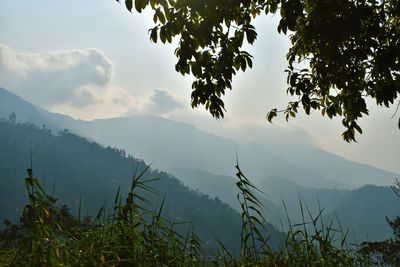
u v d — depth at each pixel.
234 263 3.10
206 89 6.16
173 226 3.13
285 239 3.28
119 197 3.00
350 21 5.76
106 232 2.98
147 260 2.92
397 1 6.35
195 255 3.11
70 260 2.71
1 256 2.69
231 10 5.73
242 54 6.02
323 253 3.31
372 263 3.67
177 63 5.69
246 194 3.14
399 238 5.22
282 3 5.60
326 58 6.95
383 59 6.24
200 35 5.49
